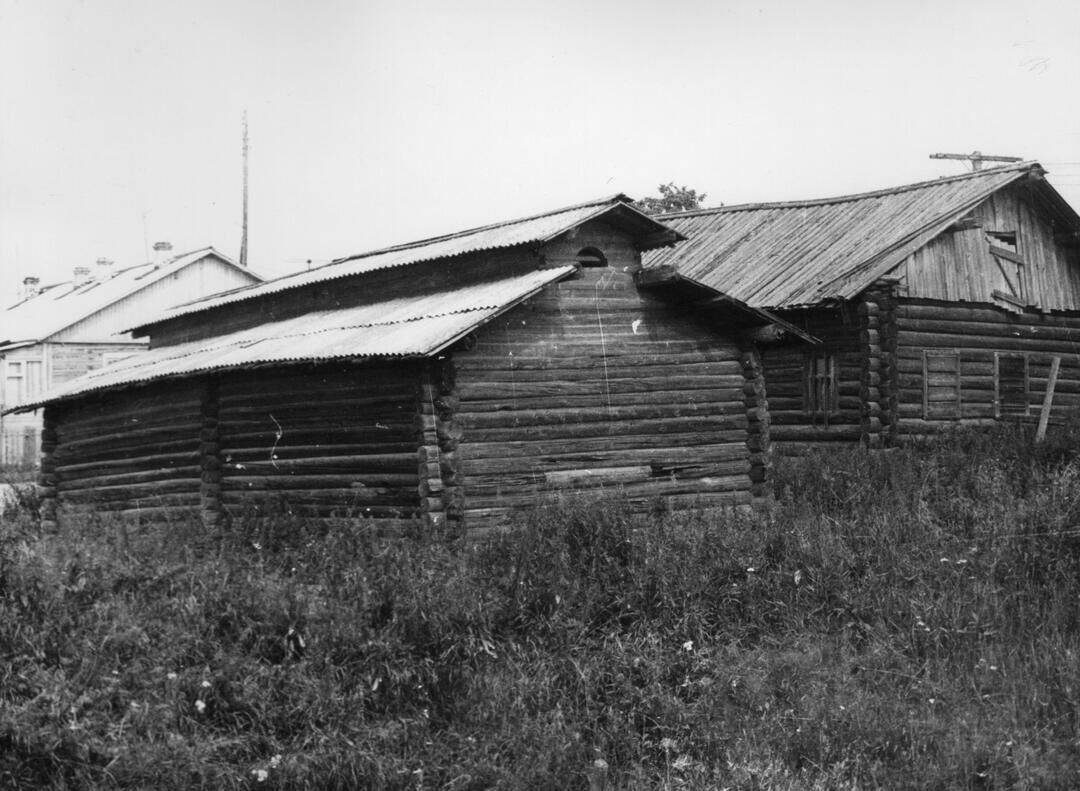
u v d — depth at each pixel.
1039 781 10.21
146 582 12.20
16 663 10.44
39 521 17.92
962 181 27.97
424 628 11.95
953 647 12.64
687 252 30.77
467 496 16.95
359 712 10.85
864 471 19.78
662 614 13.09
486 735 10.90
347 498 17.89
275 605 11.87
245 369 18.55
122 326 44.75
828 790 10.27
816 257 27.30
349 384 18.00
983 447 21.67
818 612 13.62
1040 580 14.09
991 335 27.50
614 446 18.42
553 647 12.20
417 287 21.14
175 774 9.64
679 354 19.38
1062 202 28.19
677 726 11.31
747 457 19.91
